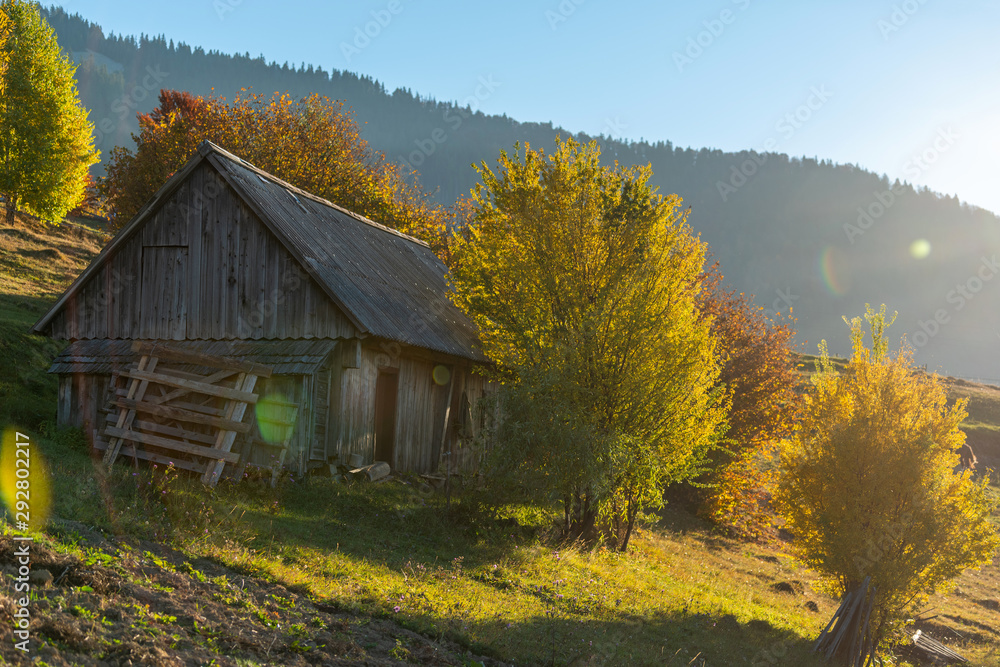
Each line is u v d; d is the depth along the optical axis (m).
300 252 15.86
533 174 16.66
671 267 15.76
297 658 5.42
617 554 15.11
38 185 35.66
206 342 16.81
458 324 21.20
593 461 13.25
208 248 17.00
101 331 17.86
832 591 12.73
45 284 31.62
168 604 5.71
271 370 13.79
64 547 6.31
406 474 17.73
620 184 16.02
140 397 13.52
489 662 6.72
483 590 9.41
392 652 6.15
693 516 26.45
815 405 13.11
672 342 14.90
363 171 43.28
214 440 13.18
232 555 7.90
